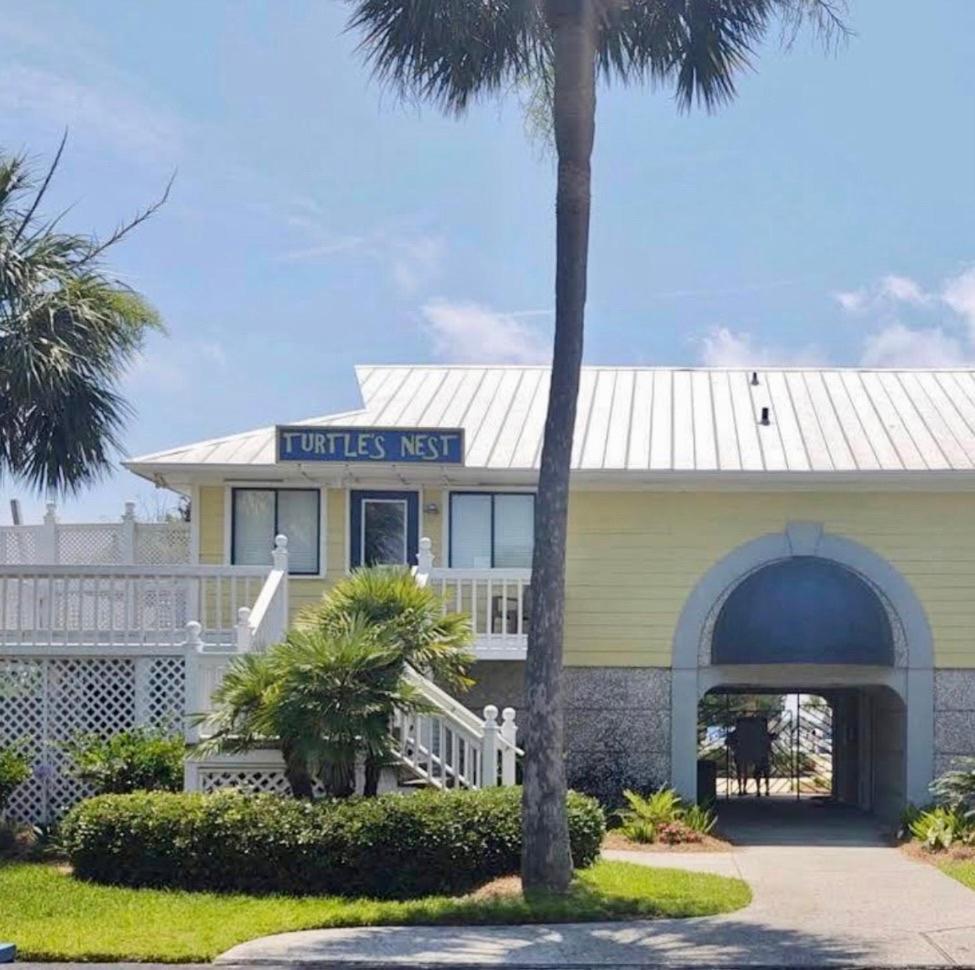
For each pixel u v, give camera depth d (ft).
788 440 77.92
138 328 63.00
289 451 73.05
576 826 51.26
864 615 74.38
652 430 79.71
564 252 48.93
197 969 37.63
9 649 60.70
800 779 118.62
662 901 45.91
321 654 51.06
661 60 53.88
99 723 60.80
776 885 52.03
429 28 49.49
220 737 53.16
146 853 48.57
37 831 57.67
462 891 47.96
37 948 38.88
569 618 75.10
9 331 59.41
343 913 43.80
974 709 73.72
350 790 52.70
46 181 61.46
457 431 73.10
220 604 64.13
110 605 61.26
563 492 48.24
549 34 51.93
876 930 42.68
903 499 74.84
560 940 40.68
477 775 55.26
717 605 75.05
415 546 76.69
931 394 85.87
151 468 74.49
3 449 61.62
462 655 55.93
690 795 73.72
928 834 63.72
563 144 49.16
